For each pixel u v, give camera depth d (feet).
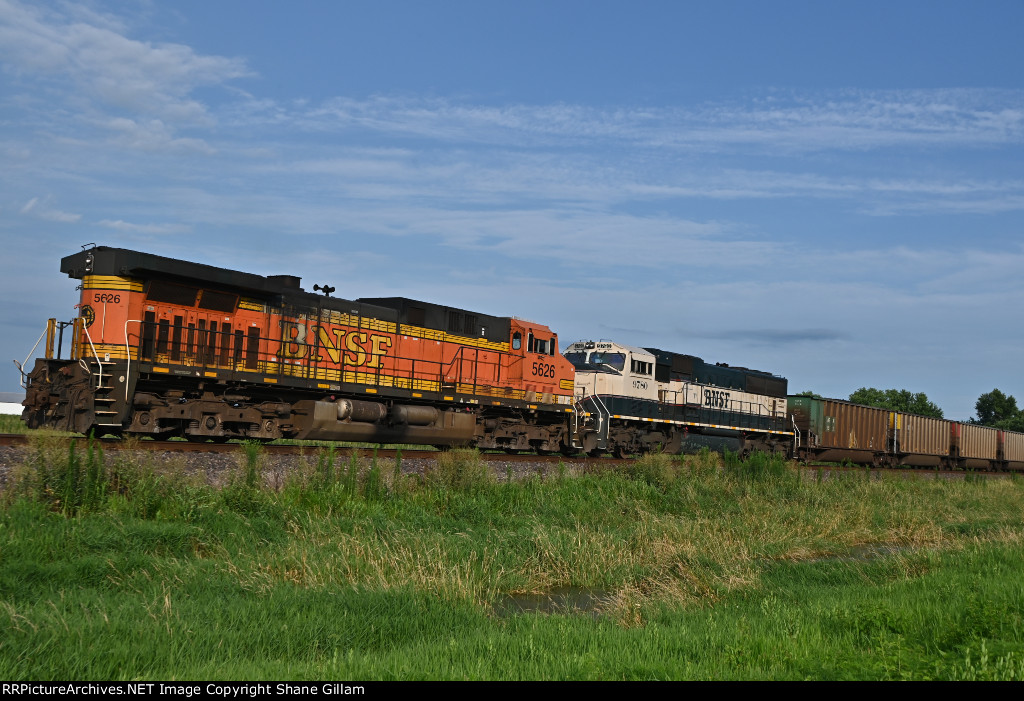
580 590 48.32
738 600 43.96
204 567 39.04
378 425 73.46
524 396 89.15
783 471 92.48
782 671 26.58
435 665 27.30
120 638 28.09
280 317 68.03
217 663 27.14
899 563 53.47
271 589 36.81
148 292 59.57
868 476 109.09
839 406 138.41
